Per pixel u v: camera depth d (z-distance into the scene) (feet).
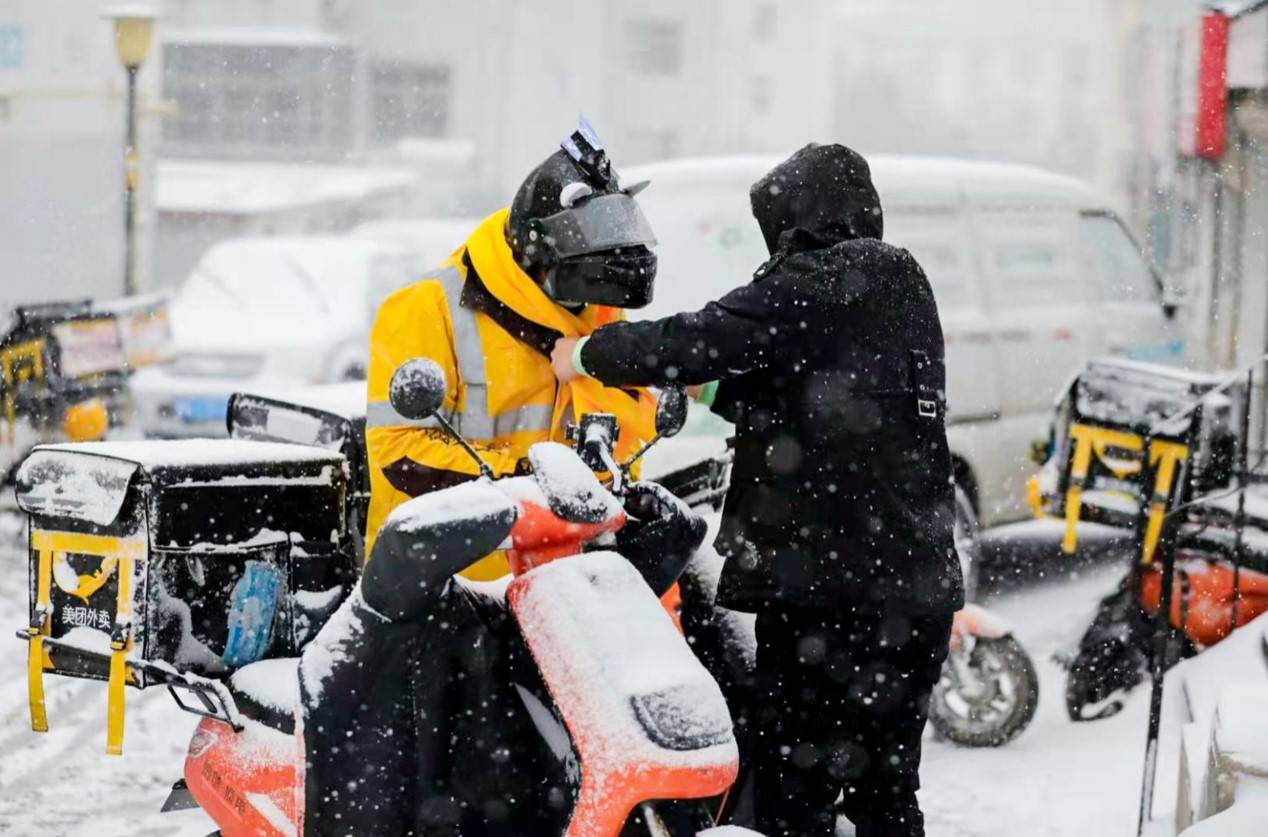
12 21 113.60
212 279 99.19
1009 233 65.26
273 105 282.56
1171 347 73.26
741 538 29.53
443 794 26.14
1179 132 115.03
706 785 23.40
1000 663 44.24
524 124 328.08
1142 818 36.17
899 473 28.91
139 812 38.58
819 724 29.60
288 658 30.32
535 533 25.23
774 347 28.71
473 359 30.73
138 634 28.55
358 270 100.94
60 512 29.12
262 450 30.63
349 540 31.71
